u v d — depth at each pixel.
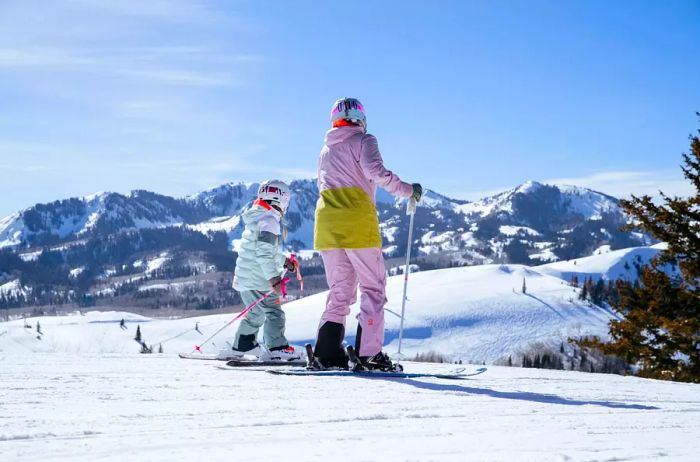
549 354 137.75
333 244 4.12
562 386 3.88
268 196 5.25
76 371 3.58
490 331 156.00
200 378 3.39
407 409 2.54
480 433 2.06
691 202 17.03
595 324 160.25
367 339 4.10
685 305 16.67
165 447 1.68
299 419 2.20
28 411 2.22
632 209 17.66
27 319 178.75
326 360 4.14
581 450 1.80
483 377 4.31
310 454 1.63
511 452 1.74
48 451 1.60
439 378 4.05
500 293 186.38
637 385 4.27
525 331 156.25
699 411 2.96
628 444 1.94
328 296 4.25
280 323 5.31
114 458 1.53
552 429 2.19
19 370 3.55
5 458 1.53
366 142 4.17
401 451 1.71
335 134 4.25
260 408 2.42
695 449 1.88
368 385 3.36
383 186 4.28
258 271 5.26
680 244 17.09
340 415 2.31
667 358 16.55
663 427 2.37
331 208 4.18
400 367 4.33
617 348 17.19
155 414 2.20
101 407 2.34
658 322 16.53
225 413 2.28
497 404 2.82
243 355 5.26
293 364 4.59
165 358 4.97
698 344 16.34
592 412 2.71
